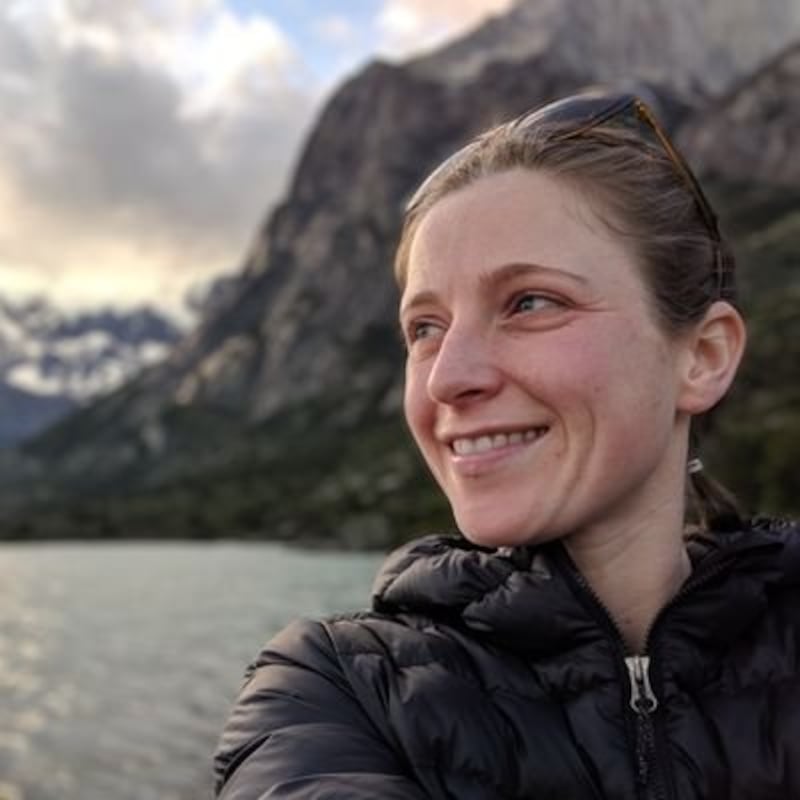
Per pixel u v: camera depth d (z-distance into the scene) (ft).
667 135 1.56
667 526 1.51
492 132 1.53
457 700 1.37
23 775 15.56
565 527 1.41
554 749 1.37
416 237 1.52
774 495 53.06
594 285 1.40
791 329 97.50
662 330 1.46
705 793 1.37
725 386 1.54
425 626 1.49
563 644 1.41
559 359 1.38
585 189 1.44
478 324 1.42
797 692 1.44
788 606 1.54
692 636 1.45
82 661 29.58
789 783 1.39
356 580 58.44
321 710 1.35
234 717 1.38
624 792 1.35
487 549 1.58
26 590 60.13
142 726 19.42
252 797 1.22
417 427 1.52
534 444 1.41
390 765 1.32
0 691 24.08
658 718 1.40
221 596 51.29
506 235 1.42
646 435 1.42
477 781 1.33
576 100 1.51
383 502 108.27
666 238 1.47
